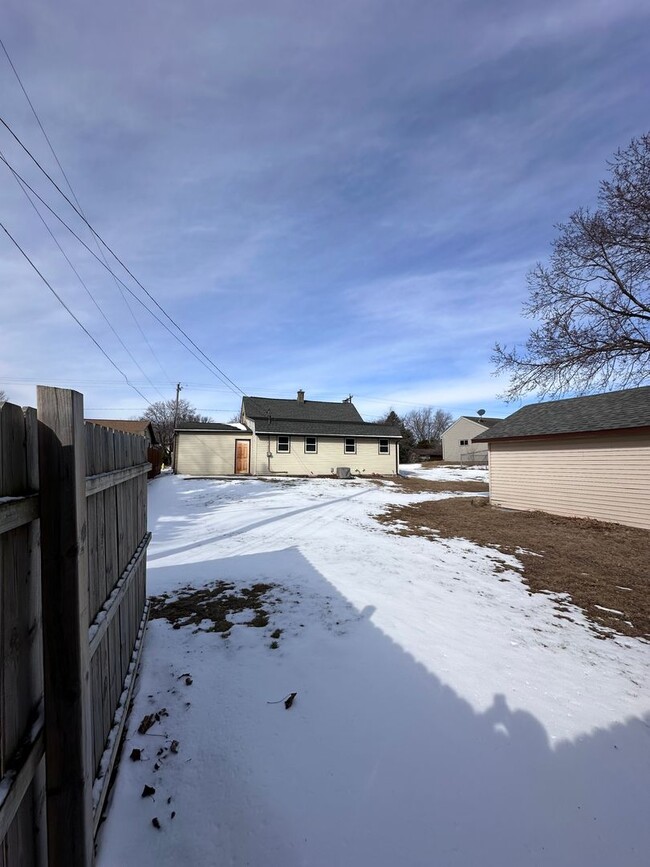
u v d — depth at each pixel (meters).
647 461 10.45
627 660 3.84
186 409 54.03
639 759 2.59
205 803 2.13
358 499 14.16
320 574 5.61
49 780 1.43
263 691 3.01
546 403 16.42
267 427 22.70
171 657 3.43
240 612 4.31
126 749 2.44
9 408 1.27
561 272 10.75
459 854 1.94
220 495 14.19
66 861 1.44
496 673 3.41
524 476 13.59
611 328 10.26
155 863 1.84
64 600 1.44
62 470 1.45
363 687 3.11
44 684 1.43
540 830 2.08
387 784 2.29
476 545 8.19
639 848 2.02
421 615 4.44
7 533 1.26
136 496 3.53
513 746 2.62
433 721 2.80
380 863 1.88
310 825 2.04
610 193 9.68
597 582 6.15
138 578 3.51
